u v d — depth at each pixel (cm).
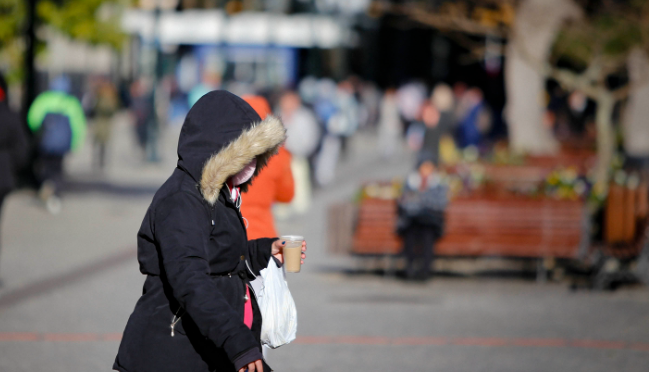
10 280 2225
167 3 5856
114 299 2048
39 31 4619
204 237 780
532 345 1698
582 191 2562
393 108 6156
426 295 2197
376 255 2417
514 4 3484
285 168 1258
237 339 723
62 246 2727
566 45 3828
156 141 5497
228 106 805
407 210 2341
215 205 801
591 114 7694
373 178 4972
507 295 2211
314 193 4334
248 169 832
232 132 798
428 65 11600
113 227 3127
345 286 2300
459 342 1717
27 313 1897
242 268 830
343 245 2427
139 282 2245
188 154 796
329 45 8575
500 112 7856
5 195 2114
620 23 3191
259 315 851
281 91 6162
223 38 8112
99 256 2577
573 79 3095
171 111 7881
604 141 3019
